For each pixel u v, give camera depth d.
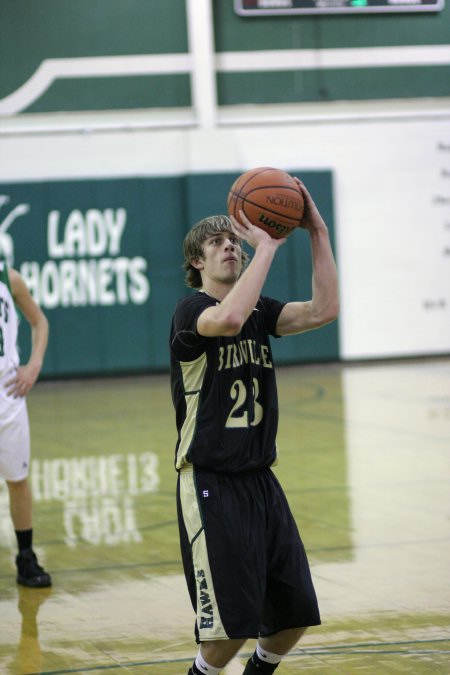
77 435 15.66
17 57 23.61
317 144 24.94
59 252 23.88
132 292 24.28
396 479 11.47
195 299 4.78
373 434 14.74
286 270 24.41
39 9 23.59
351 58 24.94
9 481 7.68
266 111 24.70
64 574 8.05
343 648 6.05
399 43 25.06
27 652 6.17
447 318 25.64
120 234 24.14
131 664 5.89
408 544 8.59
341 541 8.76
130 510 10.35
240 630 4.53
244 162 24.59
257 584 4.59
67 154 23.98
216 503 4.66
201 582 4.61
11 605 7.24
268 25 24.61
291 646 4.93
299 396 19.55
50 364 23.89
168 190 24.34
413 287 25.47
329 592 7.26
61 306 23.92
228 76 24.59
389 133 25.14
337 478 11.62
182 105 24.33
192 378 4.77
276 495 4.85
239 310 4.48
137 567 8.19
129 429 16.14
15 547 8.98
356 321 25.31
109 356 24.22
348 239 25.16
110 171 24.17
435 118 25.30
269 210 4.79
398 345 25.52
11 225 23.61
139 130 24.19
